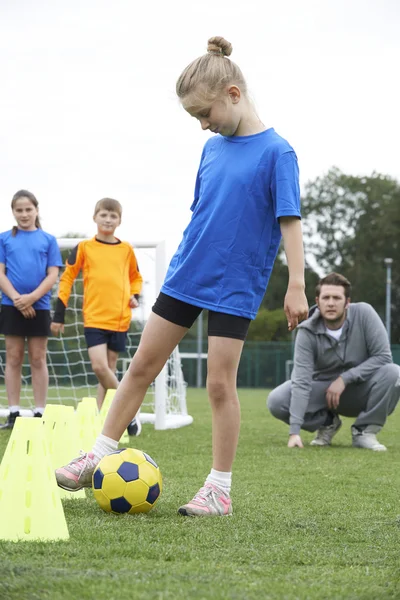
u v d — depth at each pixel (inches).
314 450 225.0
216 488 118.3
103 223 255.0
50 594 71.0
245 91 120.8
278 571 83.5
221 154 122.3
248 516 116.6
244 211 117.6
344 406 241.3
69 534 98.7
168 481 154.4
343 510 125.1
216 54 119.2
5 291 259.6
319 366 240.1
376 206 1859.0
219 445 118.7
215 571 82.0
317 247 1898.4
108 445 123.4
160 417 298.2
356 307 237.8
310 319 236.7
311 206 1903.3
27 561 83.1
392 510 126.0
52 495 97.8
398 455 216.8
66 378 494.0
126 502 114.0
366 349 237.3
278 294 1871.3
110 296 252.2
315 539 101.3
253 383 1218.0
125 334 259.0
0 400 462.0
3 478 99.2
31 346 265.1
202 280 117.3
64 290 257.8
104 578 76.8
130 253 262.2
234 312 116.5
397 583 79.6
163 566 83.5
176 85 119.1
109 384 252.1
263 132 120.4
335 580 80.3
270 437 273.0
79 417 169.9
